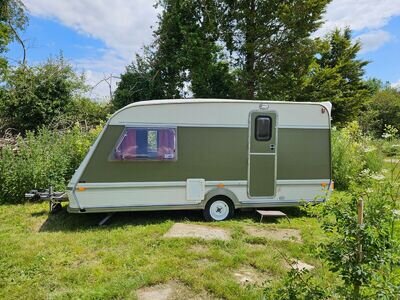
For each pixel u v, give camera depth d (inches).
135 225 218.1
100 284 134.5
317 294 85.1
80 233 198.8
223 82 612.1
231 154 230.8
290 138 239.0
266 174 236.5
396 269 82.1
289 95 621.0
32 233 199.5
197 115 225.6
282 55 581.6
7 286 132.3
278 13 558.9
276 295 97.0
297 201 241.9
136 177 217.9
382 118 1069.1
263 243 187.8
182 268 150.9
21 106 455.5
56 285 133.9
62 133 354.9
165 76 583.5
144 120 218.5
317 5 562.6
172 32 574.6
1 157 291.6
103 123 371.9
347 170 342.0
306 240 160.1
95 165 212.2
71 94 497.0
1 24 550.6
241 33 591.5
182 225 217.9
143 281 136.5
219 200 232.4
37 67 478.6
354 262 79.0
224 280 137.9
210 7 576.4
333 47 1003.9
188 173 225.5
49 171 286.5
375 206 86.3
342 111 897.5
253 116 232.7
